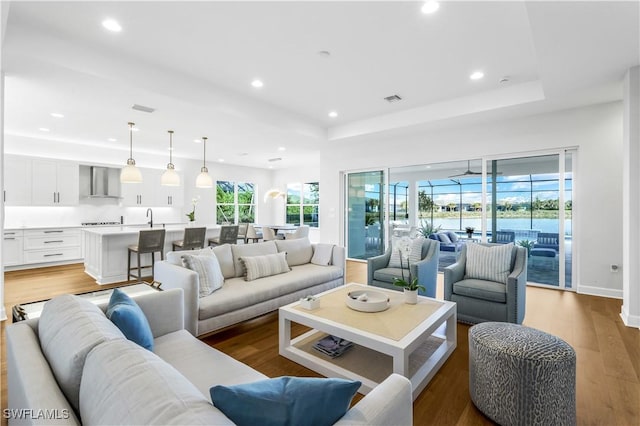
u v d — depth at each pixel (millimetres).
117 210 7344
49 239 6023
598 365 2297
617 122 3893
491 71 3504
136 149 7062
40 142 6055
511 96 3969
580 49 2674
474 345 1836
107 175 7102
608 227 3971
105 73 3002
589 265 4098
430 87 3975
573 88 3480
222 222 9562
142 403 752
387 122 5125
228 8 2379
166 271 2809
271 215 10859
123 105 3785
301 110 4934
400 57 3164
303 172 10008
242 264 3525
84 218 6875
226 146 6613
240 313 2887
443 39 2824
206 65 3342
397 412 1004
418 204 9070
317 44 2912
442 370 2277
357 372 2158
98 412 806
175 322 2068
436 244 3895
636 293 3010
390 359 2338
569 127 4152
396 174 8570
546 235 4496
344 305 2547
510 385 1636
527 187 4598
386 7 2371
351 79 3709
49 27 2627
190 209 8508
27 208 6199
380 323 2168
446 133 5172
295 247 4250
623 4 2088
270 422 841
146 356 947
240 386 891
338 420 897
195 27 2633
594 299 3883
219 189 9531
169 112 4031
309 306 2453
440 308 2484
